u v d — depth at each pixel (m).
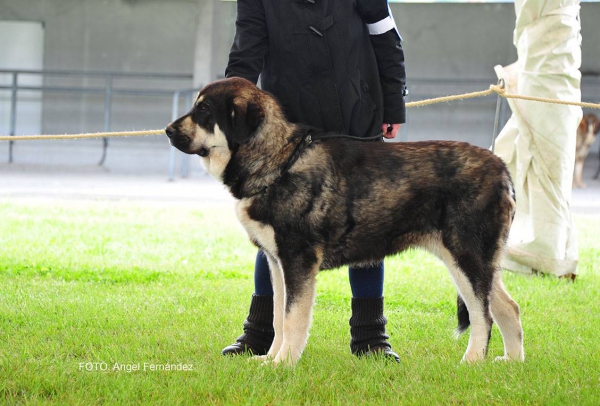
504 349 6.02
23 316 7.02
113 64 33.44
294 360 5.47
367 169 5.57
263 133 5.49
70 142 33.19
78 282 9.05
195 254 11.73
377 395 4.98
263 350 6.15
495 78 32.59
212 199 22.12
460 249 5.56
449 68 32.91
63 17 33.19
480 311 5.61
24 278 9.17
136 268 10.02
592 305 8.41
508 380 5.21
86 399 4.71
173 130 5.59
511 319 5.84
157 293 8.51
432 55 32.97
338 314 7.69
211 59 31.22
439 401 4.84
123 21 33.31
